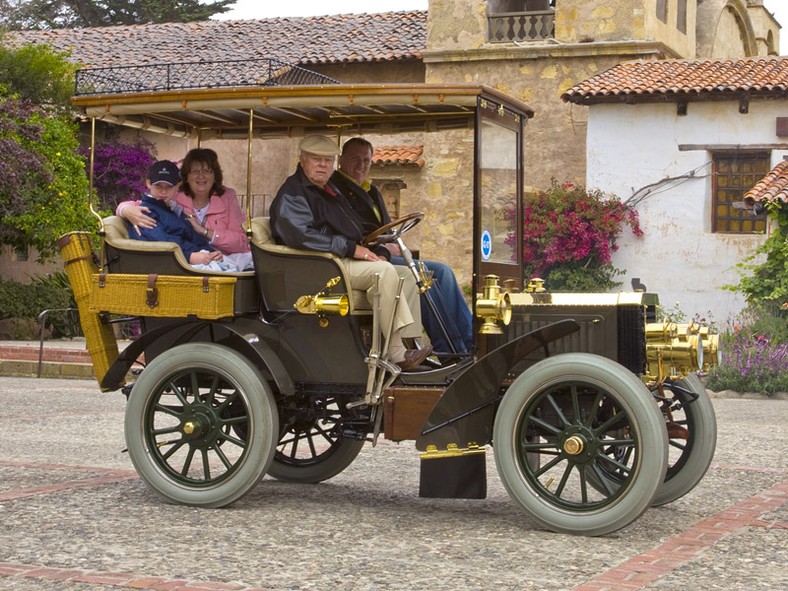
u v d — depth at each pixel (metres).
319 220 6.60
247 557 5.26
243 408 6.80
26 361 18.52
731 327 20.52
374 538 5.75
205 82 16.77
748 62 23.78
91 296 6.83
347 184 7.15
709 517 6.50
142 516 6.23
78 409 12.67
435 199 25.81
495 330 6.19
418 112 7.29
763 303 20.27
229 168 8.39
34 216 22.67
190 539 5.64
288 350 6.59
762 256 22.20
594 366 5.79
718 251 22.62
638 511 5.71
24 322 24.16
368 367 6.44
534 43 25.84
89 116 7.03
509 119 6.85
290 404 6.88
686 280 22.89
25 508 6.40
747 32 32.12
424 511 6.62
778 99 22.23
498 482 7.90
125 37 32.19
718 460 8.95
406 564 5.16
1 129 22.55
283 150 8.49
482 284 6.42
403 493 7.32
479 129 6.39
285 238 6.52
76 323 24.97
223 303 6.52
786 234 20.44
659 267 23.08
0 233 23.47
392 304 6.38
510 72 26.09
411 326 6.52
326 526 6.06
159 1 49.34
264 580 4.82
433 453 6.20
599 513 5.79
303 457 8.34
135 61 29.41
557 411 5.93
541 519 5.91
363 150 7.17
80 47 31.53
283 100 6.56
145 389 6.62
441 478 6.41
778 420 12.73
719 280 22.62
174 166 7.12
